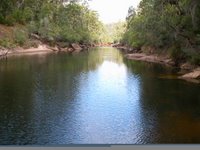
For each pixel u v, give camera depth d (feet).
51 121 55.62
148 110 63.82
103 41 490.08
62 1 334.85
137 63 162.30
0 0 228.02
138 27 209.97
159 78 106.01
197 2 104.83
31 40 241.96
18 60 159.43
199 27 112.47
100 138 47.47
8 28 229.25
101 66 146.51
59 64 149.28
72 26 329.52
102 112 62.23
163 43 163.43
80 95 77.77
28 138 46.78
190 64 128.36
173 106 66.59
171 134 49.29
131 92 82.23
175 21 125.08
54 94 78.13
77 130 50.83
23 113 60.18
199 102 70.13
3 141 45.11
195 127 52.75
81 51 277.64
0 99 71.26
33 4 284.82
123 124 54.60
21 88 84.58
